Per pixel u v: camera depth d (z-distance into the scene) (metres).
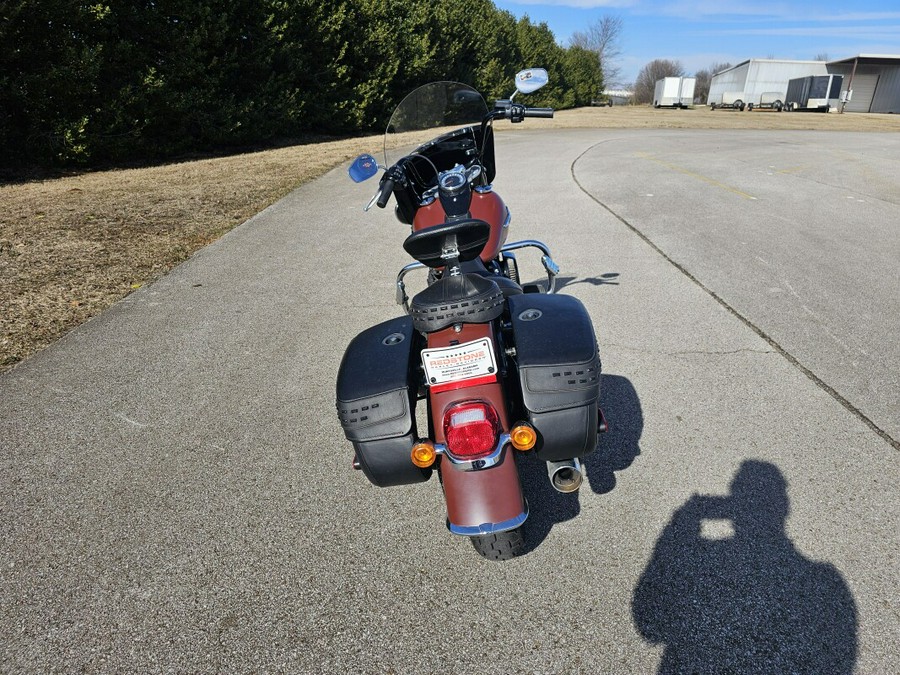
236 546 2.77
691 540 2.63
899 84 48.31
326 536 2.80
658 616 2.29
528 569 2.54
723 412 3.54
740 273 5.90
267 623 2.37
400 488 3.09
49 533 2.91
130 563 2.71
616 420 3.53
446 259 2.29
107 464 3.40
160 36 15.95
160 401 4.04
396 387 2.26
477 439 2.07
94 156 16.05
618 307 5.19
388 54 24.66
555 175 12.33
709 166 13.34
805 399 3.63
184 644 2.31
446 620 2.33
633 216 8.47
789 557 2.50
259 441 3.55
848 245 6.73
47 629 2.40
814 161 14.24
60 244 7.84
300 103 21.00
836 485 2.89
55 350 4.87
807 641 2.15
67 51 13.74
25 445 3.61
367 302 5.66
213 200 10.68
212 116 17.77
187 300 5.89
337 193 11.06
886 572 2.40
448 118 4.49
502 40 38.03
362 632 2.30
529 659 2.15
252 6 18.30
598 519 2.79
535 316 2.44
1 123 14.27
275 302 5.75
